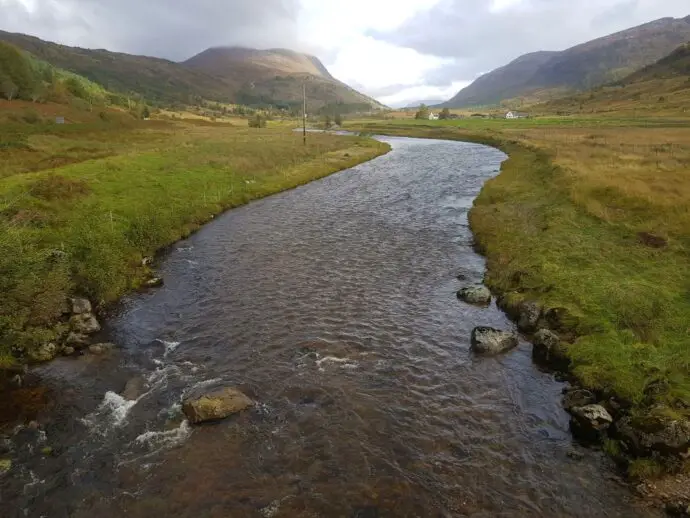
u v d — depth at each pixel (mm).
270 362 15734
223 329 18047
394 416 13070
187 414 12938
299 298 20828
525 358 16047
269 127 158875
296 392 14094
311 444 11969
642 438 11086
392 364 15664
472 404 13633
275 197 42656
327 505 10156
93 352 16297
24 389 14172
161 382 14617
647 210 27266
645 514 9797
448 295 21219
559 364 15305
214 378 14828
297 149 69062
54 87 114688
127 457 11531
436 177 52625
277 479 10852
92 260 20625
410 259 25938
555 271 20484
